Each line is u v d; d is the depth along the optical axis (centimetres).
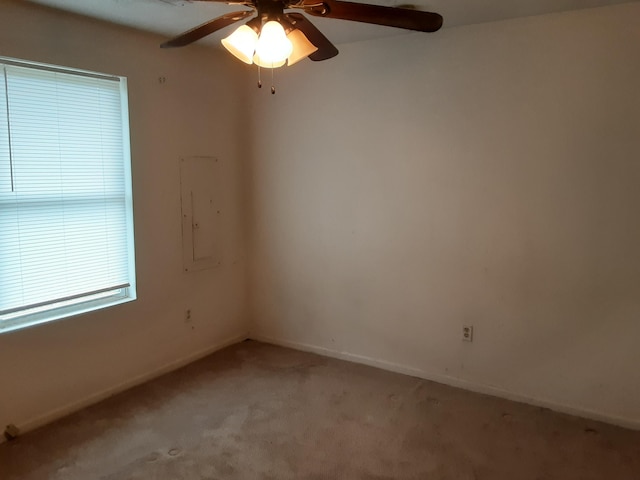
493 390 320
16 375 270
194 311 374
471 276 320
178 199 353
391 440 268
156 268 342
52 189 282
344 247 367
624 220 273
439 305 333
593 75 272
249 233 412
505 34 292
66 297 293
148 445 262
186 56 348
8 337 266
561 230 290
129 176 319
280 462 247
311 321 391
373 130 343
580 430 278
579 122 278
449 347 333
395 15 189
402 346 352
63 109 284
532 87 288
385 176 343
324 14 190
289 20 192
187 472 239
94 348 308
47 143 277
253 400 312
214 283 389
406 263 342
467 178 314
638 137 265
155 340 346
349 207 361
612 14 265
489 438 270
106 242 313
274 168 391
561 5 266
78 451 256
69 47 279
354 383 337
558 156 286
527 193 297
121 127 316
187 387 331
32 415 279
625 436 272
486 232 312
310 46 199
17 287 270
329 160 364
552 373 301
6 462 246
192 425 282
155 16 283
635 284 274
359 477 236
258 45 175
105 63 298
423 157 327
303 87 369
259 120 392
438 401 312
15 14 255
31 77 268
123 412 297
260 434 273
